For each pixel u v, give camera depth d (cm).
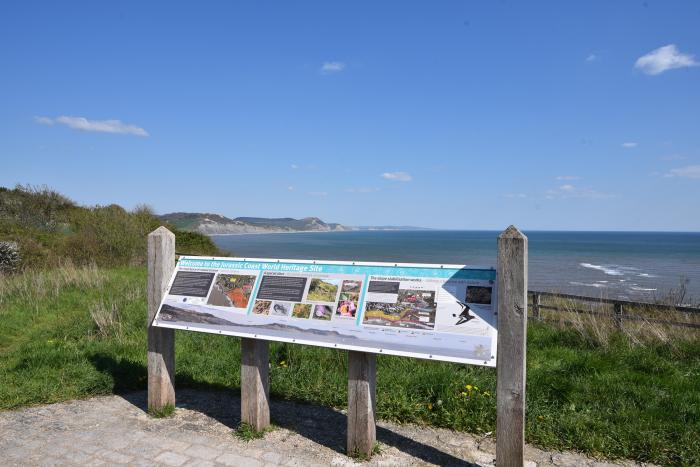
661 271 4491
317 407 492
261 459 377
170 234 468
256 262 446
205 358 628
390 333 357
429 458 383
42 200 2297
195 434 423
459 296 353
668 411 454
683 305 842
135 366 582
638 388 515
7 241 1539
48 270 1470
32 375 554
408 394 495
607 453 389
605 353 670
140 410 479
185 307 443
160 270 461
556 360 630
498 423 329
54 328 800
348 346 364
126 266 1728
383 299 375
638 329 748
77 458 377
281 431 430
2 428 432
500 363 327
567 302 1017
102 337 742
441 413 456
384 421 454
